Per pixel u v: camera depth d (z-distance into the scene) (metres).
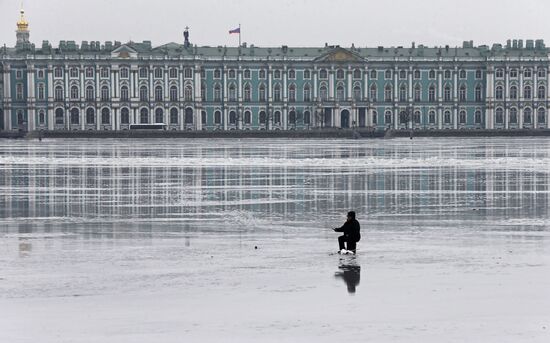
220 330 47.34
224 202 111.50
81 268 63.25
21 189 131.00
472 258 66.50
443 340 45.25
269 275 60.59
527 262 64.75
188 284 57.81
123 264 64.88
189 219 93.19
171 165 188.00
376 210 101.19
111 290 56.12
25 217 95.50
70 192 126.06
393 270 62.00
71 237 79.00
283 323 48.66
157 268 63.25
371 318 49.53
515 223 88.06
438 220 91.06
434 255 68.00
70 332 46.97
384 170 169.75
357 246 72.75
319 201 112.00
